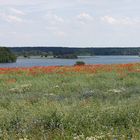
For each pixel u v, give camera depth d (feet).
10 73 97.14
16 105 50.31
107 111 39.88
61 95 63.87
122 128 32.78
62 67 102.47
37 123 36.63
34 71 97.40
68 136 30.12
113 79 85.92
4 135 32.12
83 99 56.70
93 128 33.50
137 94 61.41
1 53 348.38
